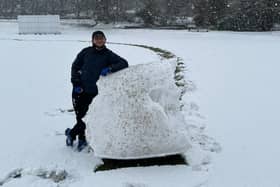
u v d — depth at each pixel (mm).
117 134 4719
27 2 78375
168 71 5246
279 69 13625
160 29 52125
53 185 4453
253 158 5230
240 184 4465
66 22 63719
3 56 19922
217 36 39375
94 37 5262
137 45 27500
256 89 9938
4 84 11609
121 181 4488
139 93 4852
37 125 6949
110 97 4938
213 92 9555
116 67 5133
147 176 4609
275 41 30203
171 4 60531
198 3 54719
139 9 64875
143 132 4680
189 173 4691
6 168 4938
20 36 40594
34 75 13398
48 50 23594
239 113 7551
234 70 13547
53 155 5324
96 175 4664
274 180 4559
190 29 51344
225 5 53719
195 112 7602
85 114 5391
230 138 6055
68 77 12906
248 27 49656
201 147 5598
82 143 5453
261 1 49719
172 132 4727
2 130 6664
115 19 62125
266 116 7316
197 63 15828
